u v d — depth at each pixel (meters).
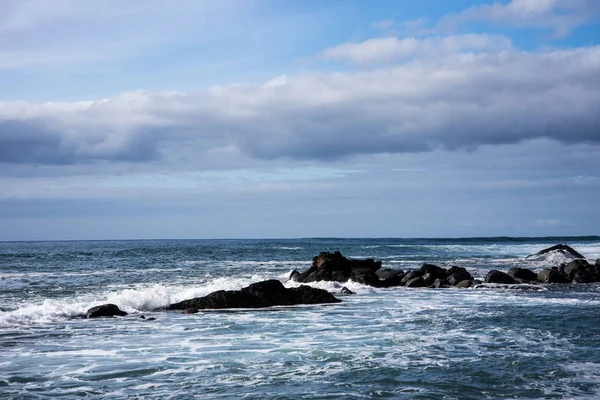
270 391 11.82
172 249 94.12
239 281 33.00
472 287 33.34
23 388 12.05
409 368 13.58
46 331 18.34
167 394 11.64
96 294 27.34
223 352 15.30
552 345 16.22
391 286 34.50
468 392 11.79
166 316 21.66
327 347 15.91
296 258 63.78
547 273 37.00
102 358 14.63
